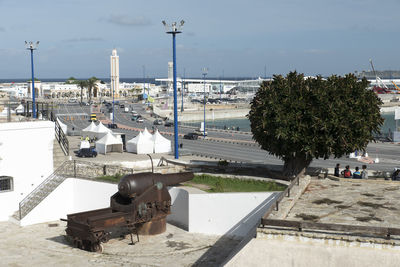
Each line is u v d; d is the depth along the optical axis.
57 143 32.12
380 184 23.42
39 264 19.08
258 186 25.48
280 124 24.44
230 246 21.11
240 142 77.50
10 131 27.47
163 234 22.92
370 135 24.98
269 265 14.60
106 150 52.56
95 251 20.55
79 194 27.41
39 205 26.23
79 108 150.38
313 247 14.21
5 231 24.42
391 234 13.62
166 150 56.16
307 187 22.69
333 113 23.77
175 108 39.66
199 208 23.14
